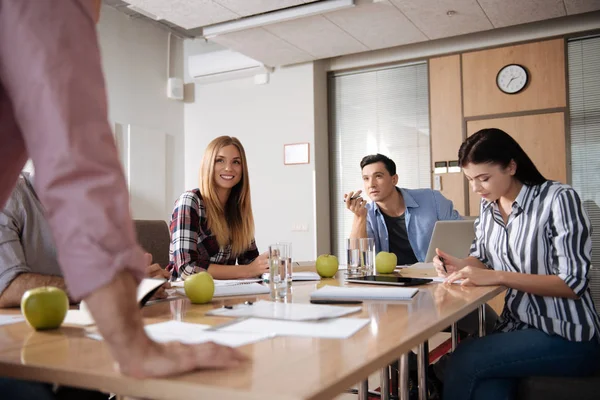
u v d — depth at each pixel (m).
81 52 0.62
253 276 2.10
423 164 5.39
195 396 0.58
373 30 4.78
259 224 5.87
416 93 5.46
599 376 1.42
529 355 1.41
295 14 4.41
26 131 0.62
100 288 0.58
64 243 0.59
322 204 5.70
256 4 4.30
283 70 5.80
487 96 5.07
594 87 4.68
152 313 1.16
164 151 6.00
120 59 5.55
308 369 0.65
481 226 1.88
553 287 1.50
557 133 4.78
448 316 1.07
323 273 2.03
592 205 4.65
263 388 0.57
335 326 0.93
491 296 1.48
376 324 0.97
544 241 1.60
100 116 0.63
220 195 2.46
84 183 0.59
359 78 5.77
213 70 5.96
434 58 5.33
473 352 1.48
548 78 4.83
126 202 0.62
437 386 2.11
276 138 5.82
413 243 3.17
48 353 0.76
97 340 0.86
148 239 2.52
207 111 6.23
